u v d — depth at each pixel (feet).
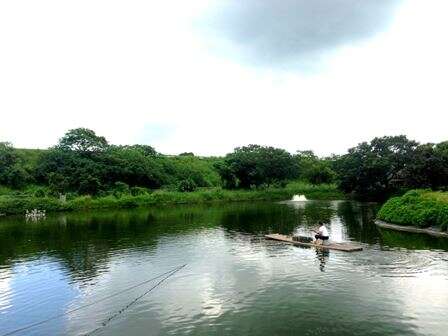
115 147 347.97
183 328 56.39
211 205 255.29
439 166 188.55
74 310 65.26
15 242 128.16
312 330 54.34
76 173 286.87
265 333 53.88
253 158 323.98
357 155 258.57
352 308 61.52
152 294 71.41
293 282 75.10
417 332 52.80
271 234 127.34
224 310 62.54
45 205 231.91
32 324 60.39
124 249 111.24
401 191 227.20
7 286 79.66
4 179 281.95
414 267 82.79
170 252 105.29
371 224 147.43
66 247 116.88
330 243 106.11
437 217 125.80
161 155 397.60
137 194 288.10
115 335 55.11
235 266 88.28
